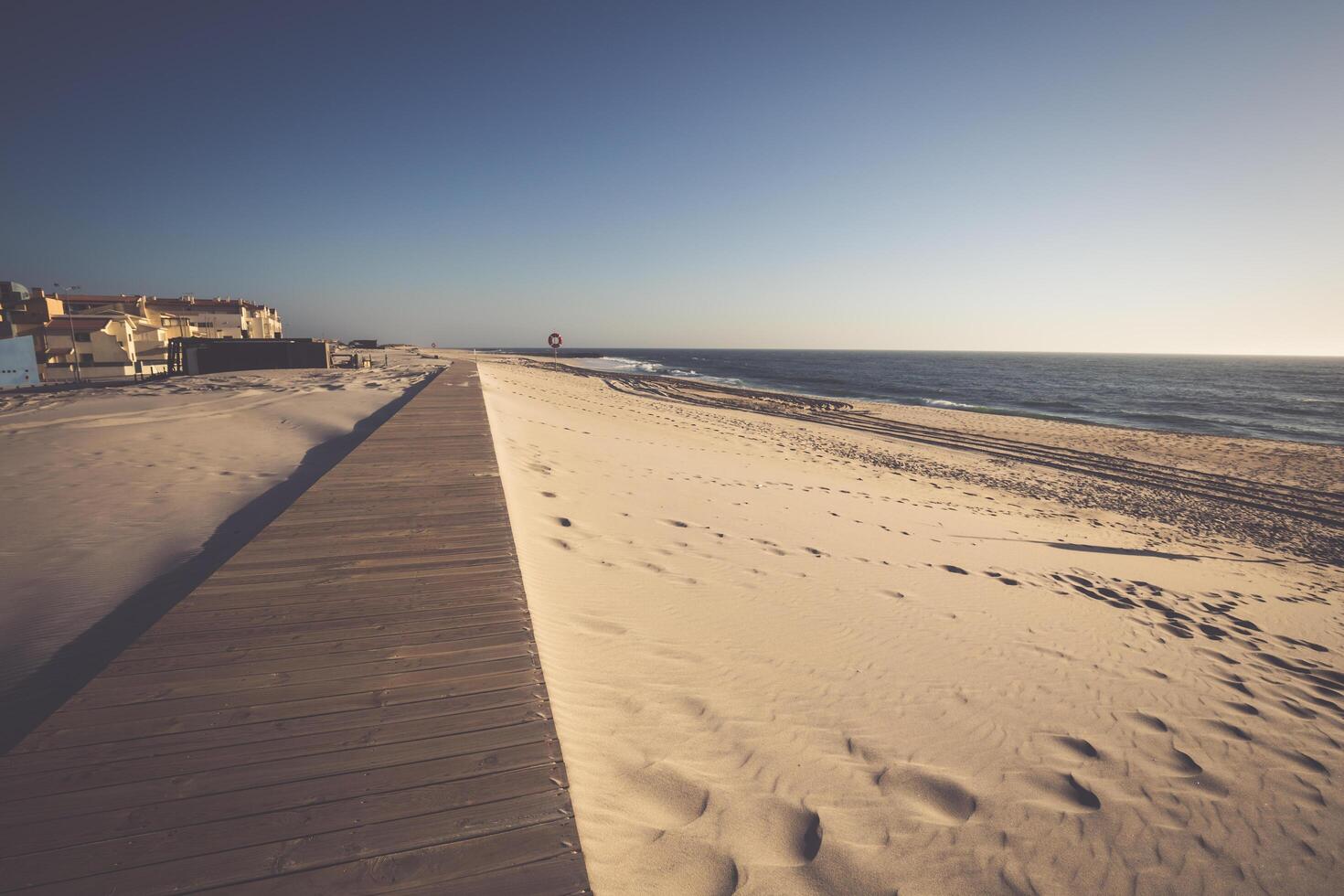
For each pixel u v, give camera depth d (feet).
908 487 38.17
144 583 12.75
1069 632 15.15
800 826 7.11
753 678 10.66
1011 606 16.62
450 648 7.84
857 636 13.20
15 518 16.47
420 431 28.45
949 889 6.56
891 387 168.96
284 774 5.40
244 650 7.55
